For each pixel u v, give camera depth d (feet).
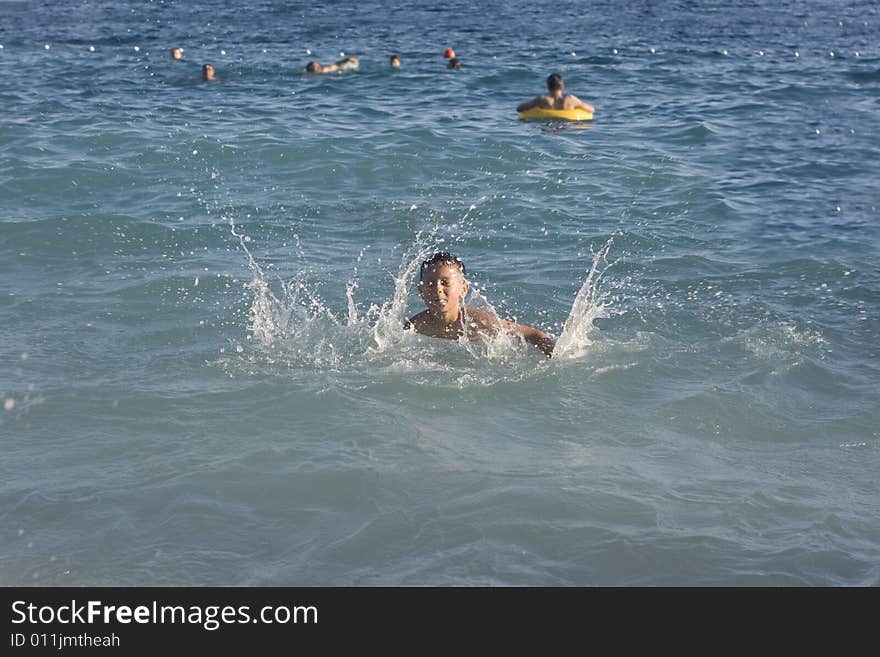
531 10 107.55
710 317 24.91
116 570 13.91
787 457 17.67
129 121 49.39
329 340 22.75
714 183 40.01
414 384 20.29
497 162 42.45
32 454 17.06
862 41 83.82
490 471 16.62
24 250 29.09
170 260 28.78
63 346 22.11
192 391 19.69
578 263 29.50
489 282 27.68
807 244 31.81
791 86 63.10
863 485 16.67
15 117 49.80
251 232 31.89
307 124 49.67
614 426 18.66
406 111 54.65
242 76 66.49
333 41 84.69
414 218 33.96
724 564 14.15
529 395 19.95
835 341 23.48
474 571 13.93
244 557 14.20
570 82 65.05
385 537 14.66
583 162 42.96
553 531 14.84
